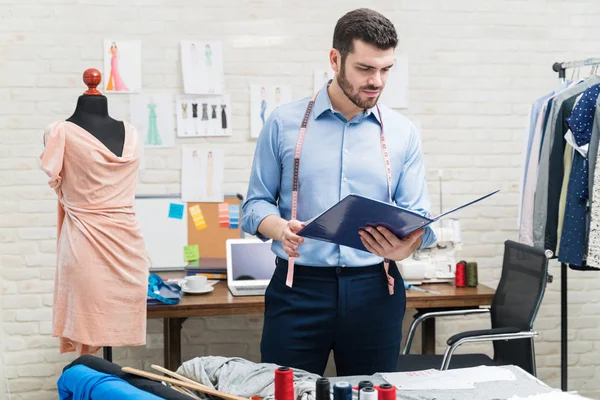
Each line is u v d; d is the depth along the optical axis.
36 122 3.97
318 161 2.28
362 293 2.26
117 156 3.18
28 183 4.00
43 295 4.05
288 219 2.34
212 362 2.10
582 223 3.45
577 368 4.47
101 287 3.12
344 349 2.31
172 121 4.05
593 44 4.34
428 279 3.94
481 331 3.08
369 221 1.97
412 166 2.36
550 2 4.29
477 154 4.30
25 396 4.08
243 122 4.11
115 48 3.99
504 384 2.10
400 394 1.96
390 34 2.06
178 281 3.80
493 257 4.35
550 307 4.43
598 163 3.33
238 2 4.06
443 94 4.24
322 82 4.14
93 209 3.13
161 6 4.01
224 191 4.12
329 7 4.13
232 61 4.08
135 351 4.16
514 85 4.30
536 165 3.78
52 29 3.95
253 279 3.76
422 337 4.09
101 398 1.64
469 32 4.24
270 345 2.34
